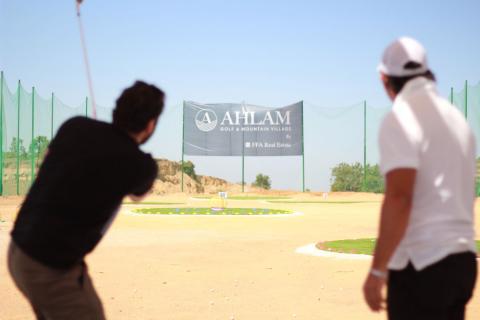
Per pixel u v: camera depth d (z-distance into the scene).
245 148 40.59
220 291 7.48
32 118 34.84
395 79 2.50
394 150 2.32
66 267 2.57
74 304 2.63
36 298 2.60
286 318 5.99
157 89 2.88
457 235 2.31
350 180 43.06
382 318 6.00
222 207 27.47
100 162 2.62
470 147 2.45
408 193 2.28
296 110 40.38
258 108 40.50
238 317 6.02
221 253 11.40
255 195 41.94
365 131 40.00
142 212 23.92
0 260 9.93
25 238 2.54
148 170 2.77
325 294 7.29
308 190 43.56
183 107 40.69
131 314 6.14
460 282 2.29
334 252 11.40
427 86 2.45
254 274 8.86
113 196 2.68
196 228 17.06
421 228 2.32
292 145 40.44
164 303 6.71
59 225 2.55
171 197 39.88
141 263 9.98
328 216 22.17
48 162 2.70
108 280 8.27
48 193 2.58
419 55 2.46
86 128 2.75
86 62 3.23
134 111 2.78
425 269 2.29
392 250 2.26
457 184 2.36
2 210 23.92
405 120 2.35
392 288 2.40
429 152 2.33
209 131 40.69
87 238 2.63
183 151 40.88
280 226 17.78
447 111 2.42
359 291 7.49
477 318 5.84
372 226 17.73
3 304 6.46
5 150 33.97
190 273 8.94
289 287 7.78
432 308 2.31
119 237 14.37
